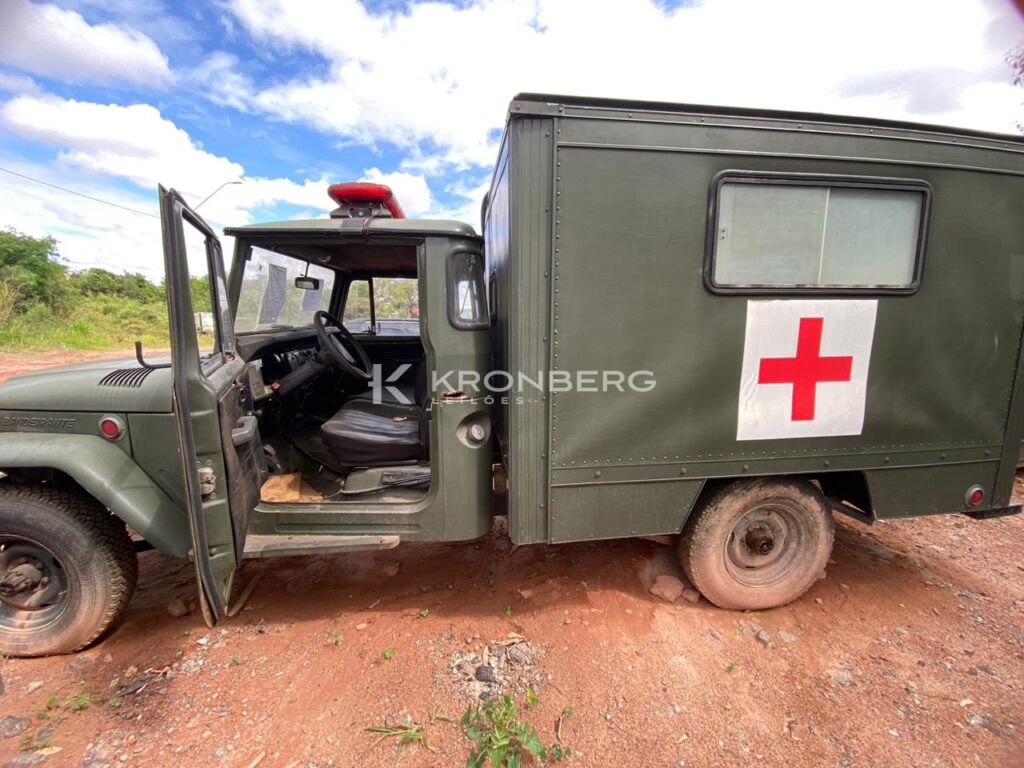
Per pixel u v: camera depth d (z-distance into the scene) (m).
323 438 2.76
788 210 2.24
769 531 2.63
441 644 2.38
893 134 2.25
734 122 2.15
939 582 2.93
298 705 2.02
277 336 3.05
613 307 2.21
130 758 1.79
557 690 2.12
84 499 2.27
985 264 2.40
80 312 18.75
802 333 2.32
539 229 2.13
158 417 2.21
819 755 1.83
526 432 2.28
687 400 2.32
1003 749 1.85
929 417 2.49
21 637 2.26
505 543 3.34
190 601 2.69
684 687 2.14
